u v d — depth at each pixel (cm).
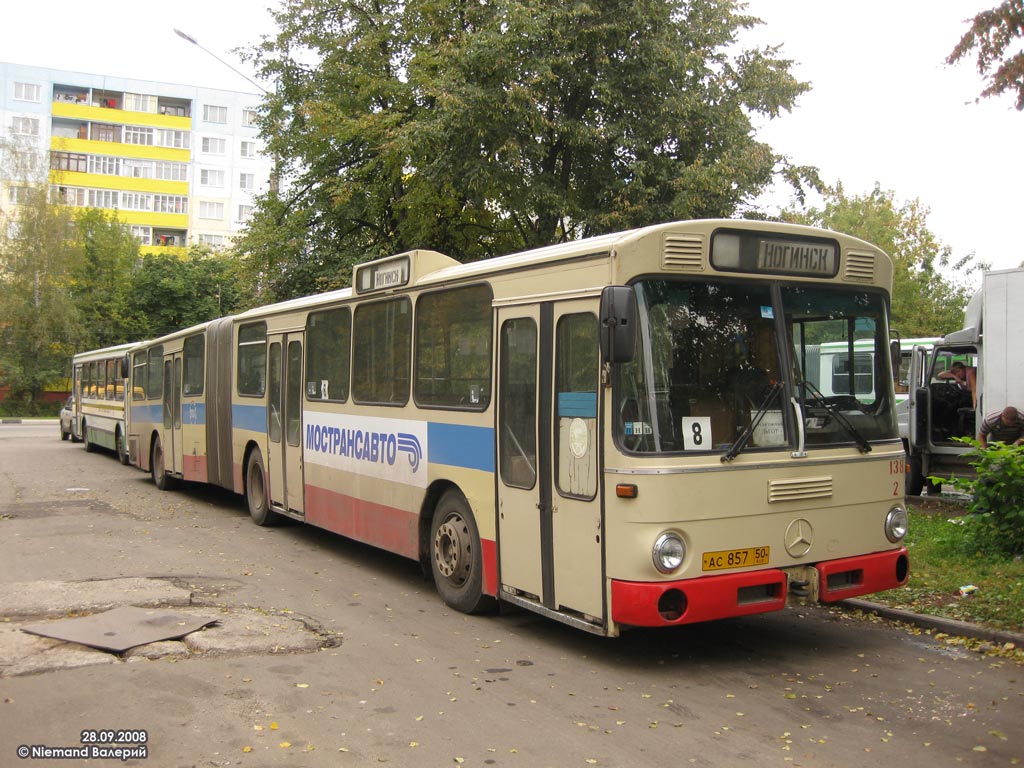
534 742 495
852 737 505
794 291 660
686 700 567
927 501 1420
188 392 1603
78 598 796
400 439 900
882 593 820
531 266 701
